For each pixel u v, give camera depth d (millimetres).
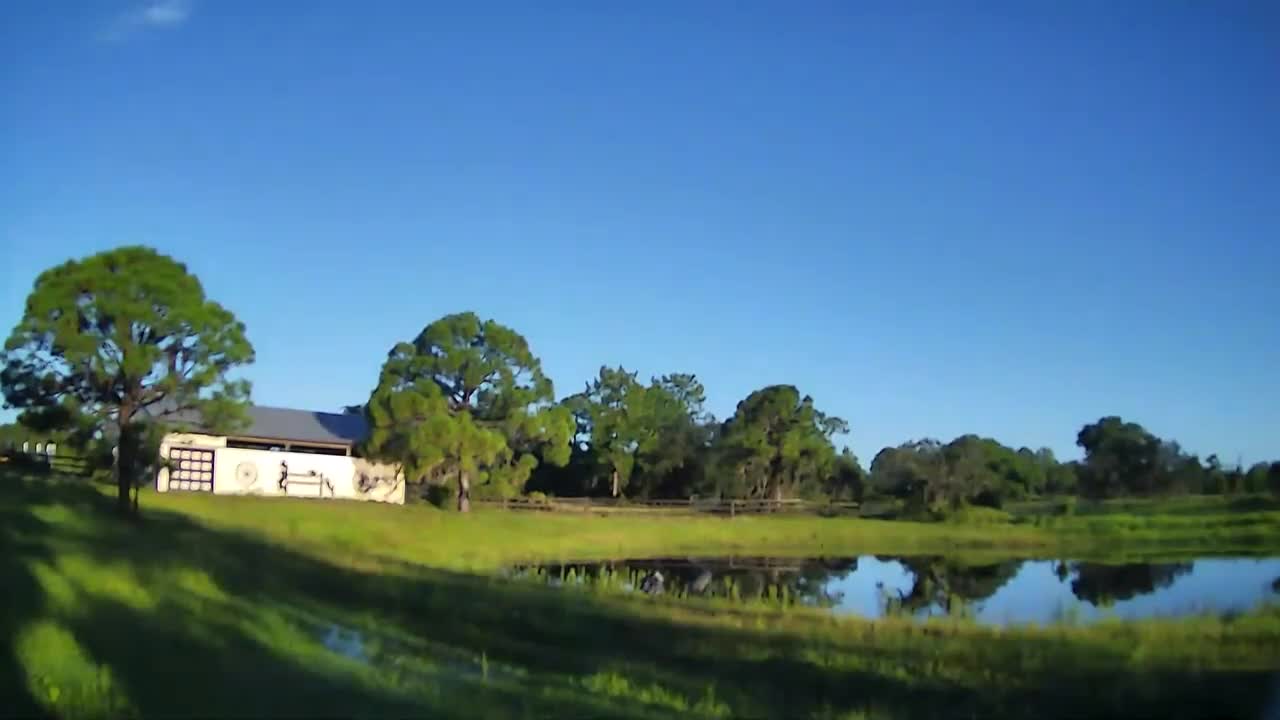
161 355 33750
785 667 17797
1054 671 17234
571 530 59625
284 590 20953
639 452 96188
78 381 33500
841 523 74625
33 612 12688
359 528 46344
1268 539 60031
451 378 63531
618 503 84375
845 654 19094
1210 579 39812
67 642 11438
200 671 11523
